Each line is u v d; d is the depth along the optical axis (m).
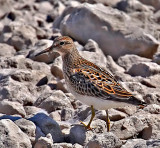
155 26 18.19
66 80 11.53
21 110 11.87
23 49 17.08
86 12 16.91
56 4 21.64
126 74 14.64
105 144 9.54
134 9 19.92
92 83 10.77
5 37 17.69
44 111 12.34
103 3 20.27
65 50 11.71
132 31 16.41
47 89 13.56
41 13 21.80
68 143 10.23
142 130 11.00
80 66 11.36
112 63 15.40
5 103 11.84
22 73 13.91
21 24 18.41
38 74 14.45
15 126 10.05
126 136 10.76
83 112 11.98
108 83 10.75
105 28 16.53
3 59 15.04
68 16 17.78
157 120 11.26
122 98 10.52
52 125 10.68
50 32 18.64
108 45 16.55
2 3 20.98
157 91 13.59
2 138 9.62
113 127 10.95
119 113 11.77
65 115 12.01
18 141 9.71
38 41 16.44
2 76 13.87
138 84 13.59
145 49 16.00
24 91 13.07
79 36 17.11
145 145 9.41
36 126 10.62
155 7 21.38
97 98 10.71
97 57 15.40
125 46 16.27
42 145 9.68
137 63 14.88
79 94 11.04
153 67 14.55
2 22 20.30
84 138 10.51
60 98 12.64
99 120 11.23
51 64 15.60
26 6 21.78
